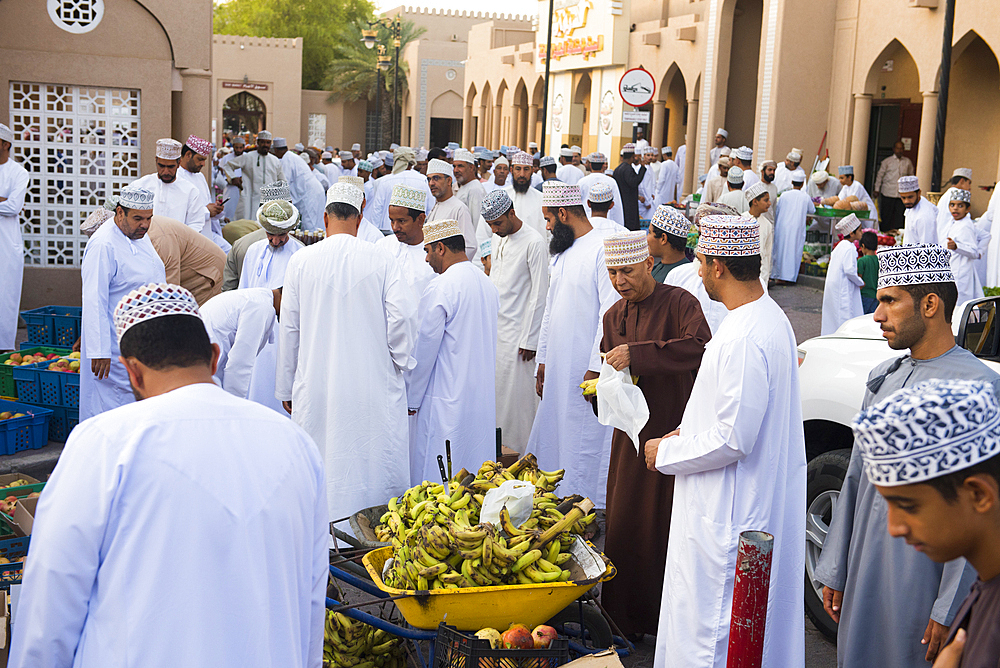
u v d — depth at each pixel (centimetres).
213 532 207
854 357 452
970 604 168
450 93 4456
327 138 5009
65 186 973
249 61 4478
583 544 363
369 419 459
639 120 1492
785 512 329
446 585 330
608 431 545
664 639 338
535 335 648
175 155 809
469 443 518
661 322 418
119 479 203
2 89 936
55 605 201
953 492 160
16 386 660
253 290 497
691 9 2294
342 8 5906
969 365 289
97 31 952
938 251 292
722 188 1543
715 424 318
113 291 566
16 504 425
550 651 317
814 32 1842
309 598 237
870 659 321
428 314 503
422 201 557
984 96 1678
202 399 218
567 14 2805
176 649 203
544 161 1302
